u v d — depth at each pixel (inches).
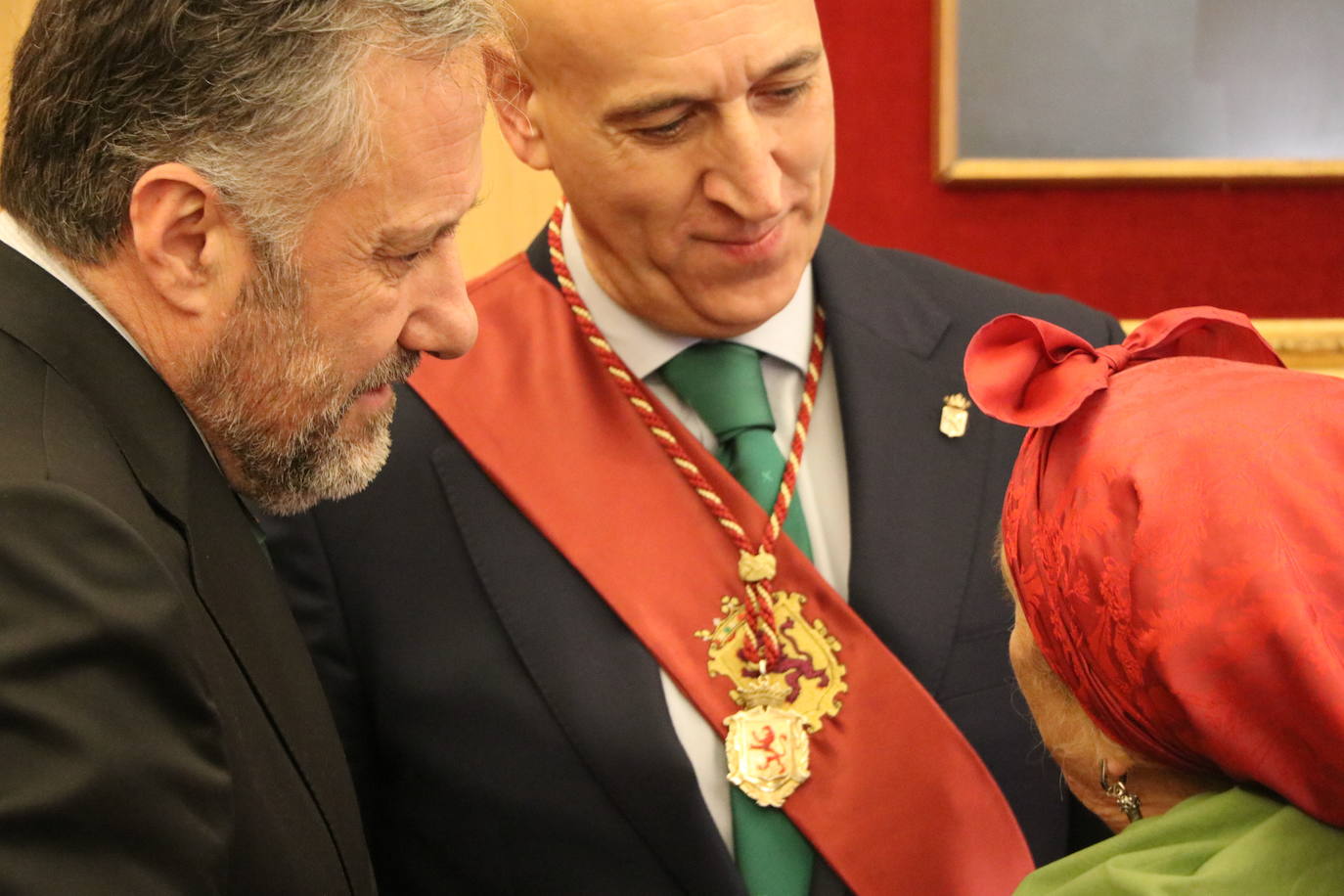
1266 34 106.2
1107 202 110.0
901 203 110.0
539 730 49.7
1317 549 29.8
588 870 49.7
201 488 38.3
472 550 51.0
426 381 53.5
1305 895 29.7
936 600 50.9
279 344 38.0
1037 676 37.7
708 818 48.6
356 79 35.9
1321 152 107.4
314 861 38.3
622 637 50.1
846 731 49.1
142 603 31.5
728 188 46.3
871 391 52.9
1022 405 35.7
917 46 108.2
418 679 50.7
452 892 51.9
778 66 45.0
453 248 40.8
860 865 48.2
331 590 51.3
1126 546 32.1
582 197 48.8
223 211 36.3
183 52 35.0
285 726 38.9
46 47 36.1
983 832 48.6
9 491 31.3
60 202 36.3
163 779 31.0
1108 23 106.3
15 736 29.4
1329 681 28.7
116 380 36.7
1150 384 34.4
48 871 29.0
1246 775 30.6
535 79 47.5
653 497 51.4
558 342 53.7
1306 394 32.0
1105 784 36.4
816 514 53.1
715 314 49.8
